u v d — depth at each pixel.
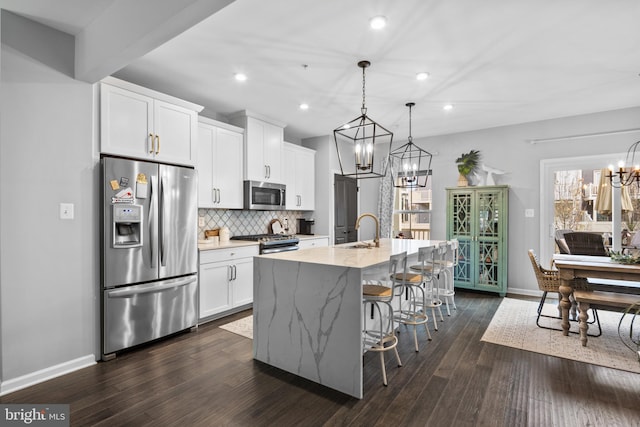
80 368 2.51
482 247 4.83
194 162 3.42
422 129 5.19
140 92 2.95
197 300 3.43
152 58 2.87
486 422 1.87
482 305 4.25
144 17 1.91
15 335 2.21
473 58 2.85
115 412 1.97
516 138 4.88
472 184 5.20
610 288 3.32
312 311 2.36
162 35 1.91
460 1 2.08
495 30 2.41
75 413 1.96
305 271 2.40
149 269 2.93
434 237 5.59
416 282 2.86
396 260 2.40
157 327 2.98
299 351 2.43
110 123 2.74
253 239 4.31
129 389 2.22
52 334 2.38
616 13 2.19
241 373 2.47
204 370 2.51
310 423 1.87
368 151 2.86
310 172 5.66
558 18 2.25
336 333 2.23
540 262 4.71
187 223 3.26
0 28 2.13
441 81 3.34
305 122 4.86
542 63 2.93
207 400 2.10
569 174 4.55
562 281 3.23
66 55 2.44
